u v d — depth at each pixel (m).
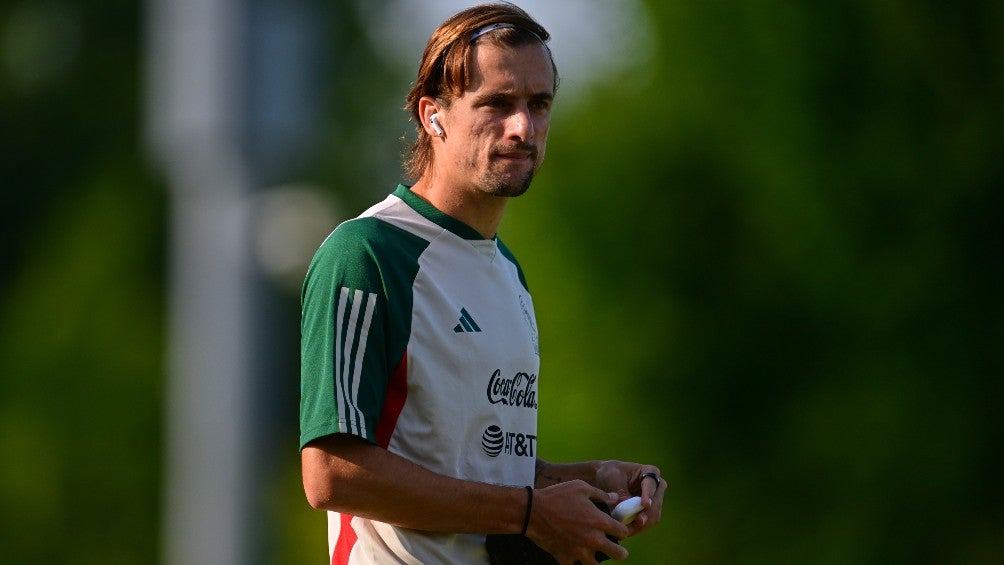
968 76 33.12
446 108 11.86
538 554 11.48
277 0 19.94
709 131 35.00
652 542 34.84
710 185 35.12
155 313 65.12
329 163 86.69
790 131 34.09
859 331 33.56
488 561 11.64
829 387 33.84
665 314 35.00
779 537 34.19
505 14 11.87
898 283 33.12
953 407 32.66
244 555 21.84
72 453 62.47
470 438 11.62
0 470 62.53
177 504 35.38
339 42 93.19
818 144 33.94
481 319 11.80
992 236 32.75
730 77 35.00
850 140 33.78
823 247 33.81
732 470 34.66
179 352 32.81
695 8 35.12
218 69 19.62
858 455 33.22
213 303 21.97
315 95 20.41
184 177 21.59
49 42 96.44
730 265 34.91
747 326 34.62
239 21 19.61
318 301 11.27
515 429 12.03
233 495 21.94
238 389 21.95
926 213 33.03
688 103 35.28
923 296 32.91
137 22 94.50
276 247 21.78
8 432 62.59
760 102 34.59
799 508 34.19
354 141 91.81
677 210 35.12
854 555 32.91
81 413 62.94
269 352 22.11
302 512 42.94
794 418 34.16
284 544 42.78
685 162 35.19
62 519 62.31
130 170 70.25
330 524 12.28
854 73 33.81
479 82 11.62
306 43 20.22
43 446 62.31
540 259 35.62
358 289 11.21
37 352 63.59
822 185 33.81
